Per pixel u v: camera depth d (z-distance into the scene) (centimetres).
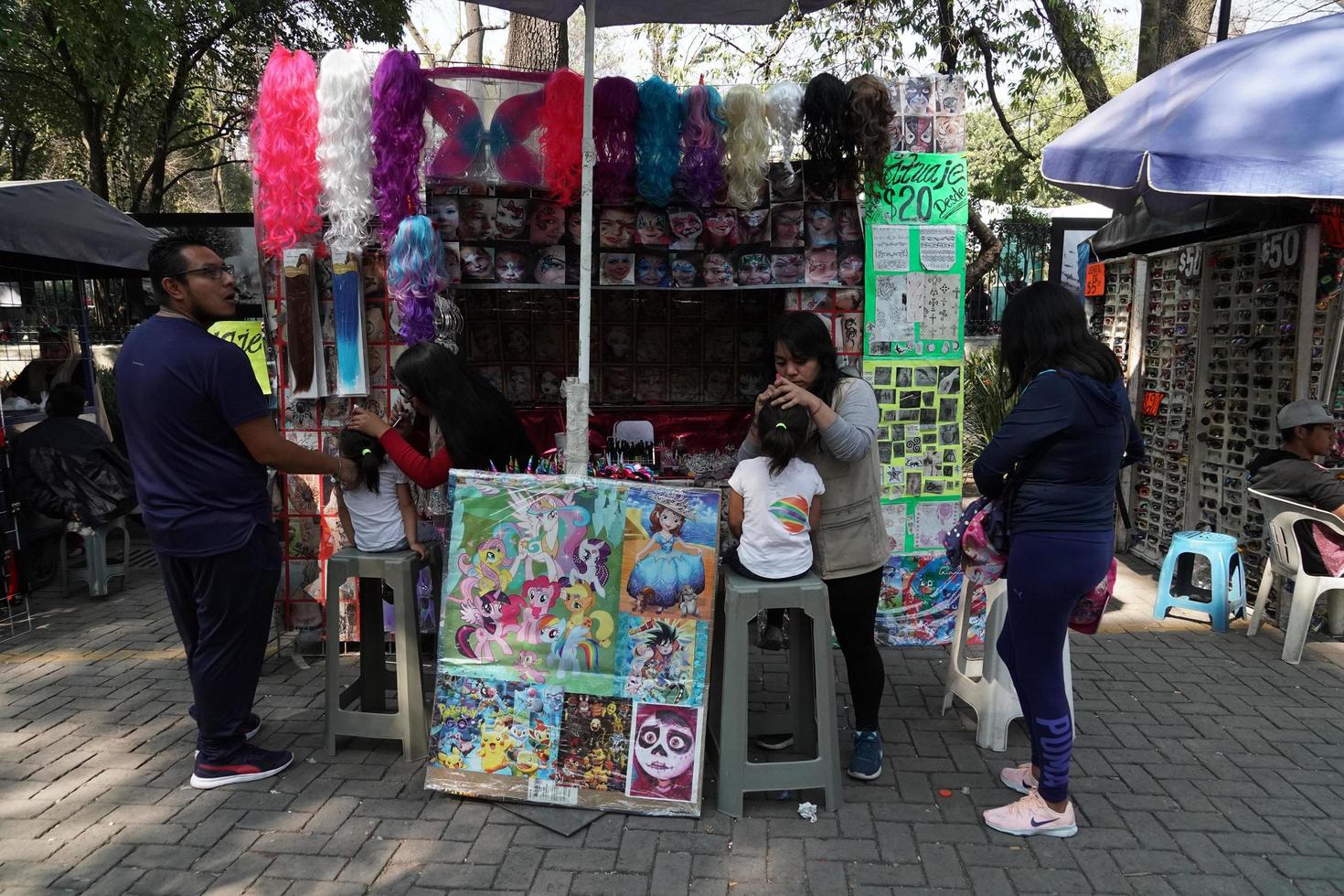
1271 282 477
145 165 1497
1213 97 403
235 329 551
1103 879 247
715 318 544
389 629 409
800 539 279
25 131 1247
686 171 394
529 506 285
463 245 400
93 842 264
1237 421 507
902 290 420
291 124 357
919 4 777
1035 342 254
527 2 331
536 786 283
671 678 279
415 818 278
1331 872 250
